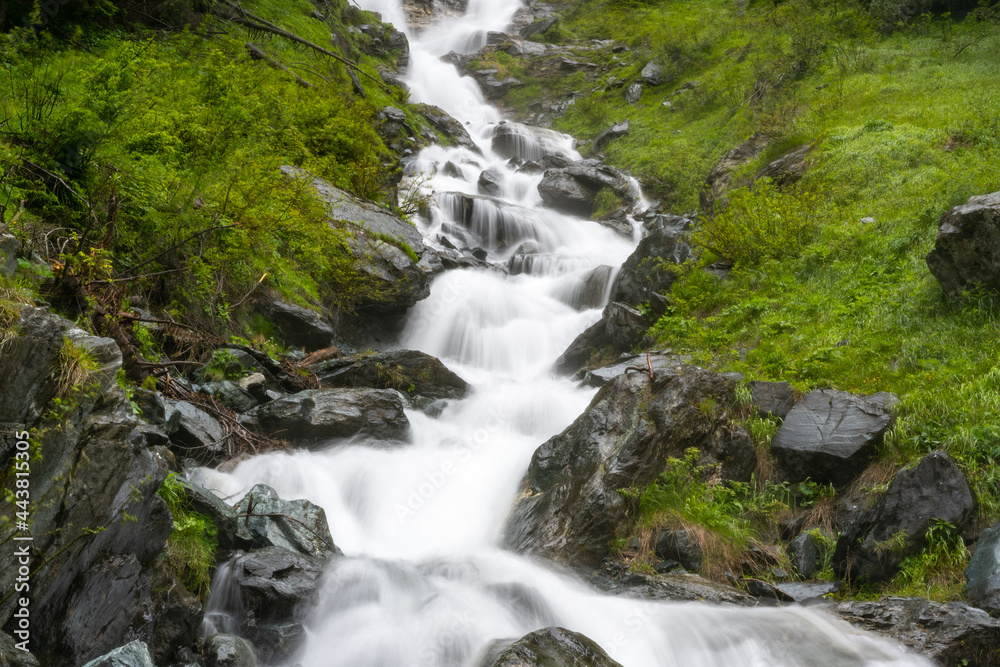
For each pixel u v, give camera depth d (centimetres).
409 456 923
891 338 992
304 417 898
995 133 1540
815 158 1681
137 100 1060
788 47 2748
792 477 838
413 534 825
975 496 695
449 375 1211
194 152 1127
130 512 479
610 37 3953
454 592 664
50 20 1560
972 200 990
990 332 923
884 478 771
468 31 4097
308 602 601
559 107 3456
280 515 674
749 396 893
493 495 902
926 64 2197
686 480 811
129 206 970
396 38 3472
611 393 877
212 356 958
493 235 2166
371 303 1406
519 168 2759
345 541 780
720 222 1441
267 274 1204
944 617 581
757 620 629
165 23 1909
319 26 2777
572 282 1741
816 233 1389
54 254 796
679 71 3228
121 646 436
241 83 1443
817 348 1024
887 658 561
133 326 855
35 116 925
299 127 1741
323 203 1394
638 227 2298
